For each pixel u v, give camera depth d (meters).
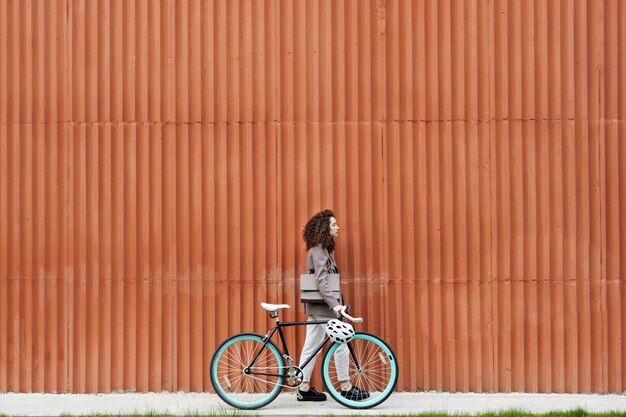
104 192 8.25
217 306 8.23
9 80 8.29
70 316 8.23
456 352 8.16
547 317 8.12
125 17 8.28
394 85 8.23
